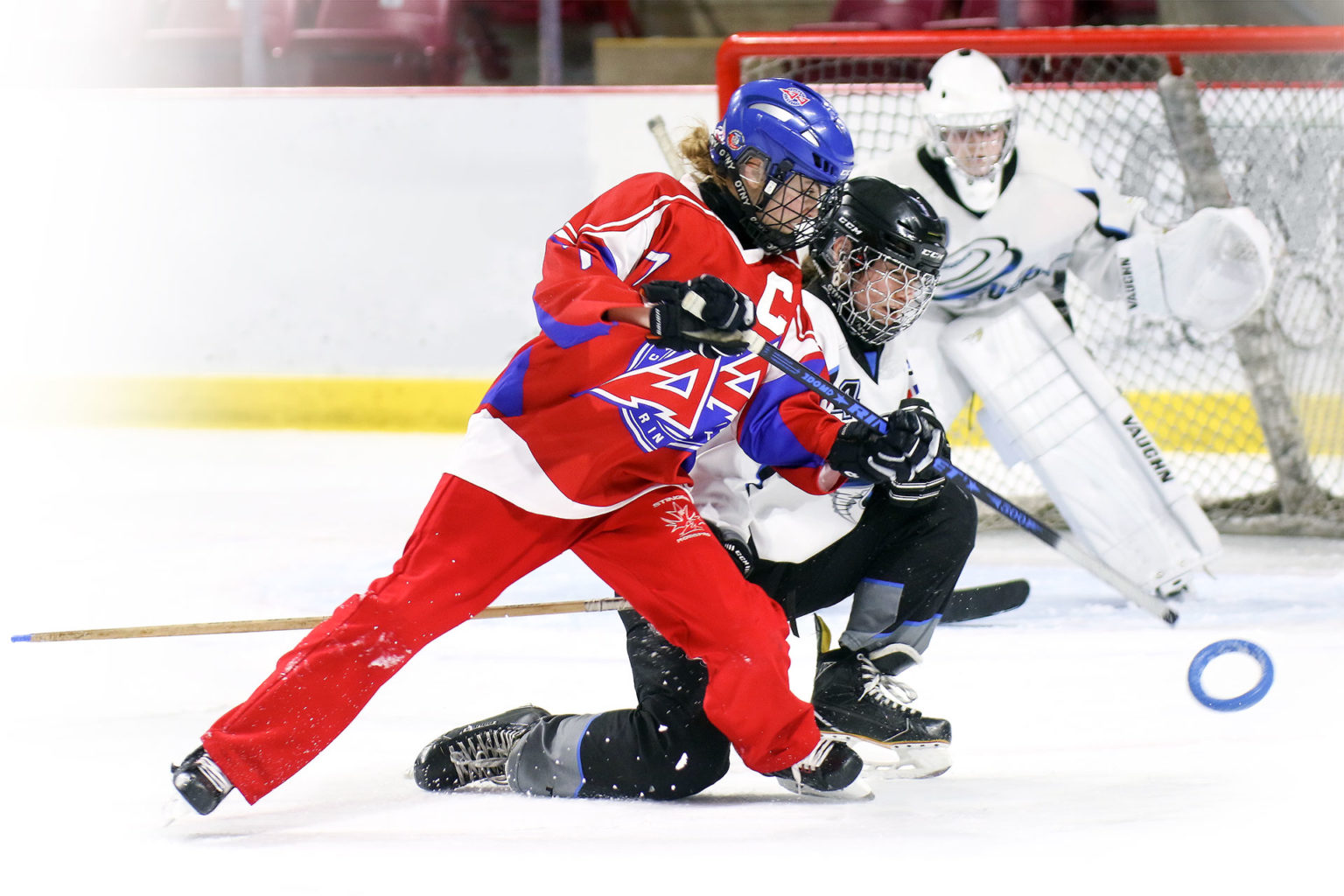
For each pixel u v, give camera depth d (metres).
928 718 9.19
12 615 14.45
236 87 27.05
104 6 28.39
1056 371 15.42
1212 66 19.61
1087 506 15.16
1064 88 20.67
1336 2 24.02
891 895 6.74
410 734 10.35
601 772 8.56
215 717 10.80
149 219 25.56
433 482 21.45
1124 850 7.42
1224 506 19.27
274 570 16.28
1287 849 7.41
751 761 8.37
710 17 29.27
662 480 8.46
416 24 27.92
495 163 24.69
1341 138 18.80
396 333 25.34
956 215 14.98
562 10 28.88
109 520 19.12
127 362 25.95
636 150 24.39
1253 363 18.44
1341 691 11.28
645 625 8.81
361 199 25.05
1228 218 14.42
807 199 8.38
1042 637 13.48
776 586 9.46
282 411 25.77
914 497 9.28
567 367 8.15
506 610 8.91
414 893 6.80
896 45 17.20
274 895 6.80
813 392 8.62
